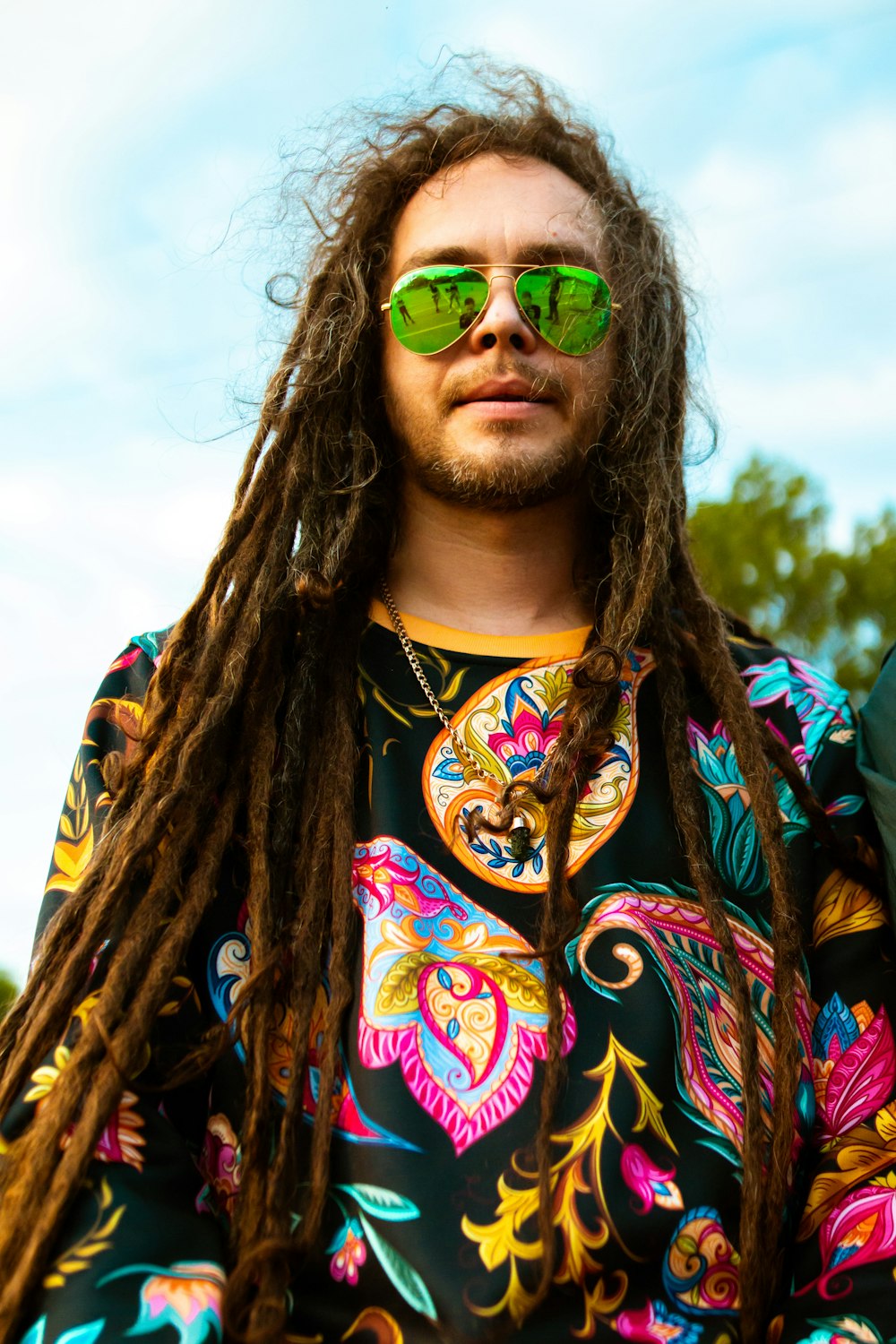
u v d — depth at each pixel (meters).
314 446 1.52
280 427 1.51
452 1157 1.08
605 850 1.29
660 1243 1.08
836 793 1.43
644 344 1.65
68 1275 0.95
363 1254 1.05
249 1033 1.14
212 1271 1.00
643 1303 1.06
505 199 1.50
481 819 1.28
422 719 1.38
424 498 1.53
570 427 1.46
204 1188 1.11
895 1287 1.13
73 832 1.30
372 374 1.59
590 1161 1.09
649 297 1.69
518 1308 1.02
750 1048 1.19
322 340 1.55
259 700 1.33
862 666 11.13
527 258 1.47
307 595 1.38
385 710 1.38
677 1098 1.15
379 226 1.60
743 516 11.92
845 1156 1.23
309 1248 1.04
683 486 1.66
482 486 1.42
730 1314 1.09
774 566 11.61
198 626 1.36
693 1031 1.20
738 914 1.30
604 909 1.25
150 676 1.41
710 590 1.82
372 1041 1.13
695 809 1.33
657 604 1.53
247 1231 1.05
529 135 1.64
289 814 1.28
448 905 1.23
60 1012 1.09
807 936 1.35
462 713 1.38
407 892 1.23
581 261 1.50
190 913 1.16
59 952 1.15
